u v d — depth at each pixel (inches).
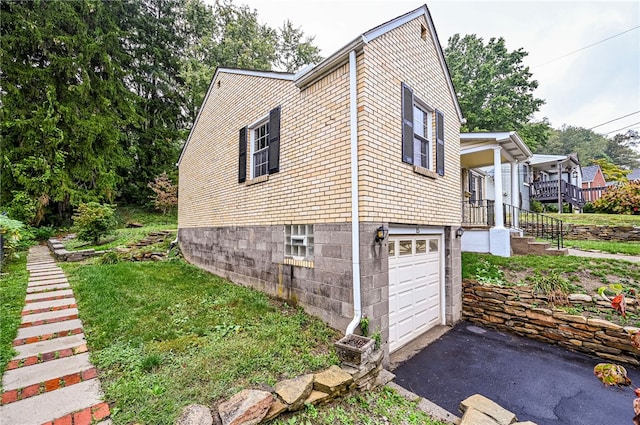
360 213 153.5
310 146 188.1
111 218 467.5
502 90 845.8
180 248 404.8
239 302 203.6
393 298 187.5
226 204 287.3
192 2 801.6
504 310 223.1
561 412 127.9
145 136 756.0
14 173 480.4
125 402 95.2
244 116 264.2
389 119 174.7
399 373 160.2
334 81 172.6
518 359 176.6
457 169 262.8
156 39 792.3
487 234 312.2
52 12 550.6
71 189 547.8
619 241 389.1
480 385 148.5
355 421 106.2
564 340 192.7
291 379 111.5
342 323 160.2
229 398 95.3
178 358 125.1
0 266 276.7
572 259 261.9
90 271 271.9
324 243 173.8
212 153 322.0
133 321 163.5
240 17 812.0
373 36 162.1
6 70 502.9
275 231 216.2
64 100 565.3
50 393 100.5
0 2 507.5
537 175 725.3
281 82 217.8
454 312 235.5
